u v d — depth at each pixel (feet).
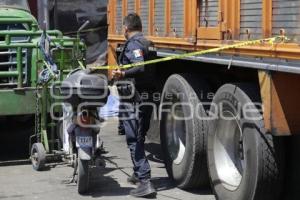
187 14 24.26
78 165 24.39
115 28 33.76
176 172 25.96
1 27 32.65
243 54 20.11
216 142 23.08
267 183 20.08
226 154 22.97
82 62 29.76
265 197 20.39
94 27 58.54
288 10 17.70
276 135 19.01
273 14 18.43
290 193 20.56
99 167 29.45
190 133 24.57
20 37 31.22
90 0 58.80
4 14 32.55
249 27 19.77
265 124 18.85
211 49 21.83
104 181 27.07
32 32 30.35
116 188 25.95
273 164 19.93
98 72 27.22
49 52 28.53
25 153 32.40
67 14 58.85
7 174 28.12
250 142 20.21
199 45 23.24
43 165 28.37
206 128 24.45
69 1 58.75
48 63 28.53
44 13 53.16
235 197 21.62
